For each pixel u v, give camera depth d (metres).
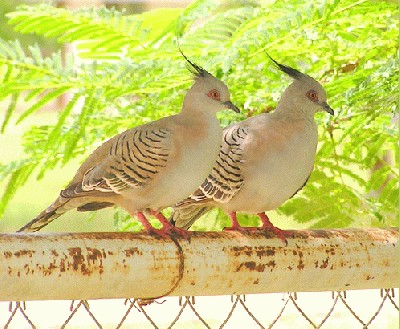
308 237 6.61
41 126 11.03
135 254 5.90
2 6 17.19
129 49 10.34
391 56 10.81
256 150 8.55
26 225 7.81
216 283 6.28
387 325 14.05
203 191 8.74
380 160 12.15
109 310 15.24
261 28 9.76
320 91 8.98
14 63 9.62
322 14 9.66
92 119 10.88
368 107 10.12
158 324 13.95
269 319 14.55
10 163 10.71
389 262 6.81
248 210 8.91
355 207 11.73
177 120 8.02
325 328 13.85
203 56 10.16
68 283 5.71
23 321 13.96
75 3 17.02
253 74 11.12
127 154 7.79
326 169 12.38
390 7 10.52
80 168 8.09
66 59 10.19
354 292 17.36
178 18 9.85
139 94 11.06
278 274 6.46
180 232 6.32
